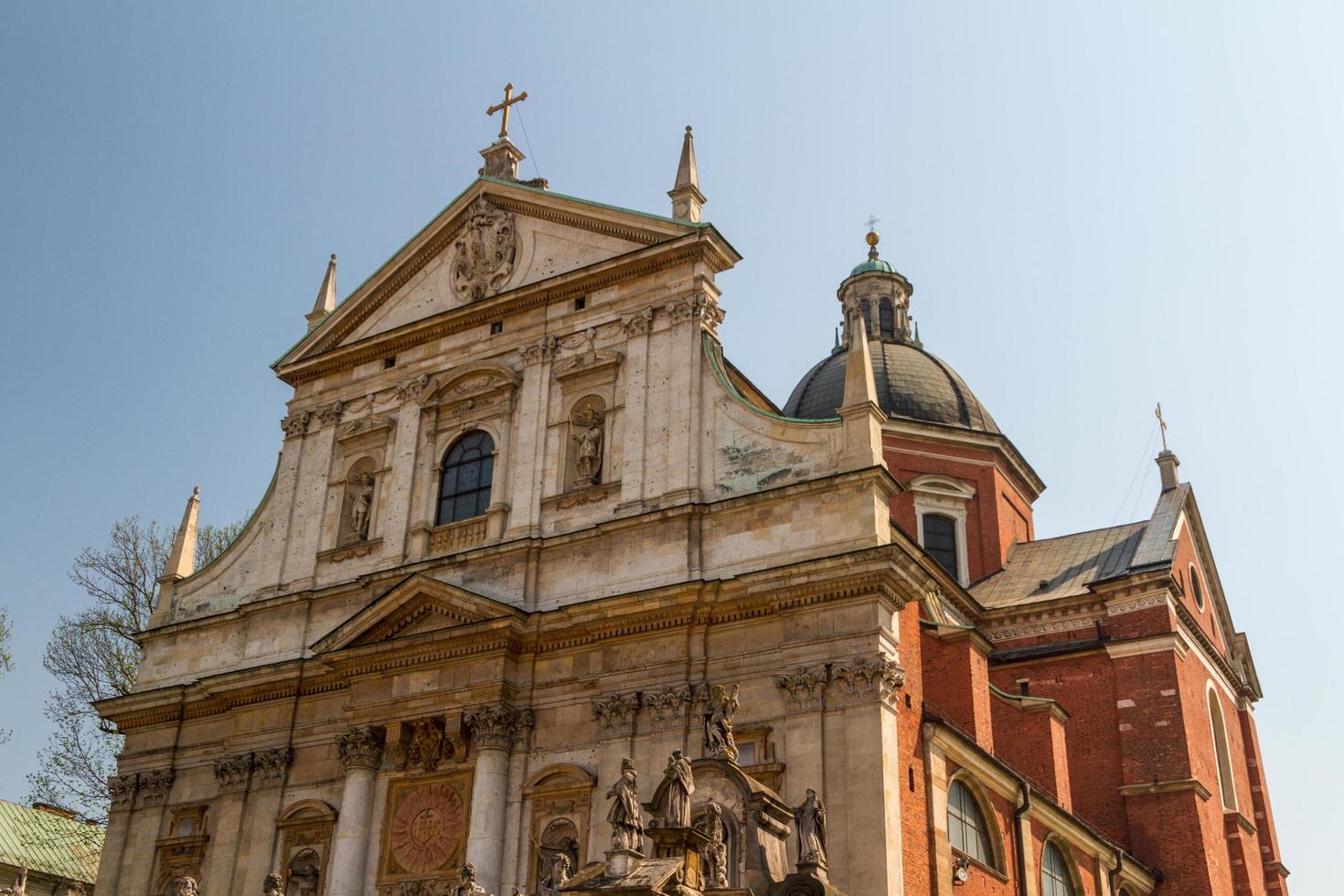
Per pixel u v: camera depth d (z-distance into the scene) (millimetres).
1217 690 49656
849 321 61375
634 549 32312
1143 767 43188
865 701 27656
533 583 33438
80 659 45812
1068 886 35469
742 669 29719
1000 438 53375
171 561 40969
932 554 51312
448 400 37844
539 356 36500
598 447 34500
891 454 52219
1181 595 46781
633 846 19438
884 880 25719
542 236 38531
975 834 30703
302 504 39188
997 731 37469
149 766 37812
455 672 32812
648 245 36031
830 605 29031
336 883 32000
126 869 36750
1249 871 45625
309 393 41000
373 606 34375
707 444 32844
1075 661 45688
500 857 30609
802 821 23156
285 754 35250
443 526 36156
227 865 34688
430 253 40625
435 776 32250
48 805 49938
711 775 23875
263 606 37781
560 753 31250
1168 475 52562
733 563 30922
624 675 30938
